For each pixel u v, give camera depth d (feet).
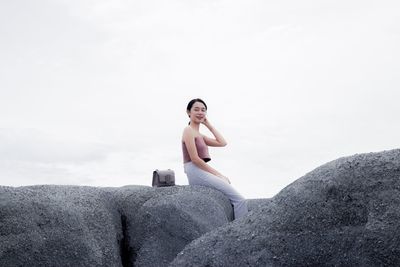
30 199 11.16
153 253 12.56
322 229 8.38
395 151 9.05
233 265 8.72
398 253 7.54
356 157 9.23
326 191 8.75
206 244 9.39
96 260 11.16
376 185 8.42
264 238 8.80
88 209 12.08
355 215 8.25
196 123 15.96
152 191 14.10
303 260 8.25
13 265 10.07
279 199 9.34
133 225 13.15
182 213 13.03
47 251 10.52
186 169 15.07
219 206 13.74
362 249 7.83
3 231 10.31
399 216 7.84
